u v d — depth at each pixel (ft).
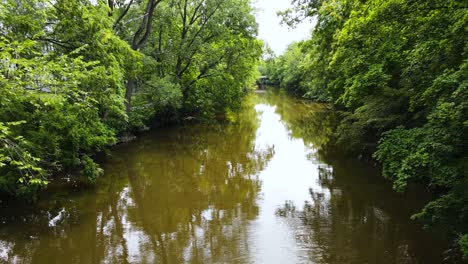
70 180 44.27
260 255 26.91
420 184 39.34
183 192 42.39
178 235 30.91
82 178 45.14
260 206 37.52
